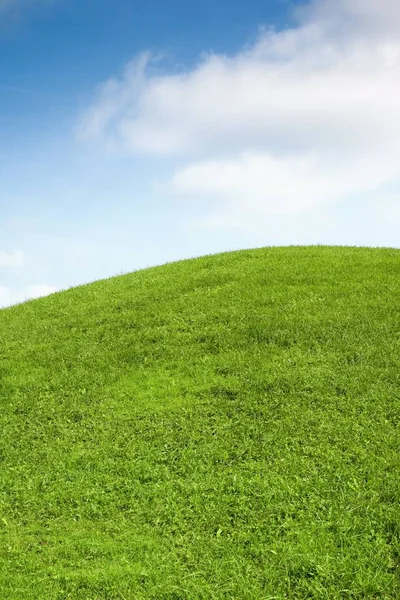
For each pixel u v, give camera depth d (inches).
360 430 351.6
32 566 273.6
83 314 601.6
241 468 334.0
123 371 468.8
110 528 301.6
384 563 252.5
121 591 252.7
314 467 323.6
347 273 622.8
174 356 479.5
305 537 271.9
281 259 705.0
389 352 437.1
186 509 305.6
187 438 367.6
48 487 342.0
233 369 439.2
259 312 532.7
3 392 461.1
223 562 264.2
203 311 553.0
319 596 240.1
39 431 404.8
